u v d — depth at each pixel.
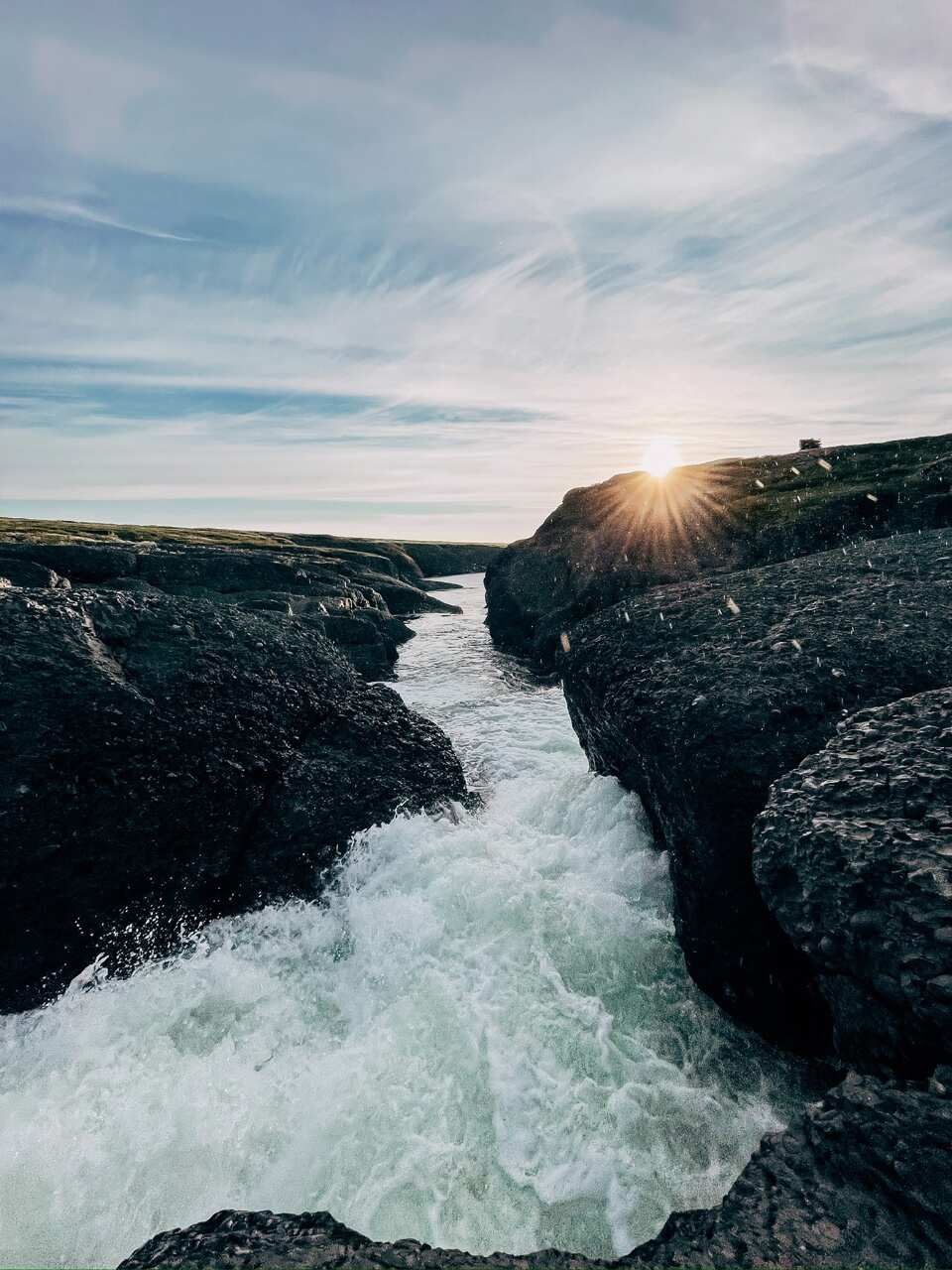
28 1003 6.18
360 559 64.69
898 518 21.06
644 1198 4.37
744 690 6.99
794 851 4.56
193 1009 6.20
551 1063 5.41
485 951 6.63
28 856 6.42
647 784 7.67
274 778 8.48
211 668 8.83
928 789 4.52
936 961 3.49
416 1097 5.12
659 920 6.94
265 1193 4.54
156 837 7.24
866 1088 3.39
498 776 12.08
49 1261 4.20
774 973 5.55
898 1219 2.78
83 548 30.19
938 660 7.10
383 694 10.66
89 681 7.49
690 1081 5.25
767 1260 2.77
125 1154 4.76
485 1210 4.35
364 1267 2.97
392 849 8.16
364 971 6.66
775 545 22.27
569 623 25.00
